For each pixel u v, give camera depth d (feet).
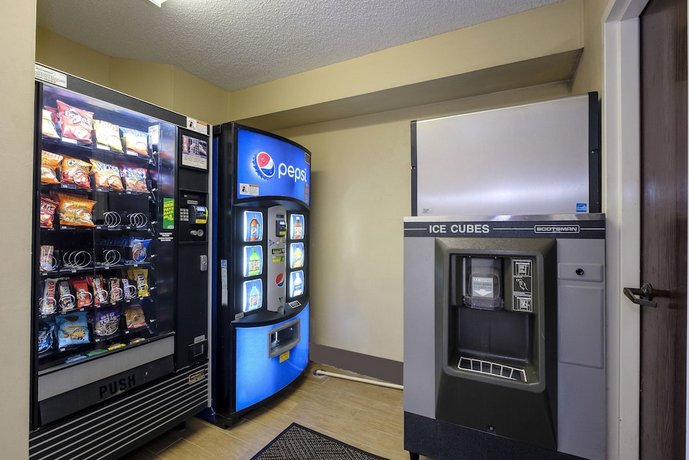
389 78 7.23
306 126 9.81
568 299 4.08
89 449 4.50
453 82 6.93
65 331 4.81
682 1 3.06
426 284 4.77
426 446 4.80
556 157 4.52
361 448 5.68
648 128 3.81
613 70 4.21
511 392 4.21
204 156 6.24
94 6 5.85
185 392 5.86
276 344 7.19
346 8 5.92
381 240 8.74
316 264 9.68
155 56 7.62
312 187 9.73
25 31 2.60
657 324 3.55
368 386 8.06
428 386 4.77
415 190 5.32
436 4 5.81
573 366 4.05
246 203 6.46
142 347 5.21
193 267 6.06
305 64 7.97
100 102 4.66
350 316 9.14
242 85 9.10
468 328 4.76
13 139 2.53
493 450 4.40
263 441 5.86
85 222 5.00
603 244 3.97
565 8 5.73
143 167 5.93
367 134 8.91
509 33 6.13
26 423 2.62
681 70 3.09
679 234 3.12
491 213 4.86
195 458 5.40
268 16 6.15
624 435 3.99
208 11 6.00
